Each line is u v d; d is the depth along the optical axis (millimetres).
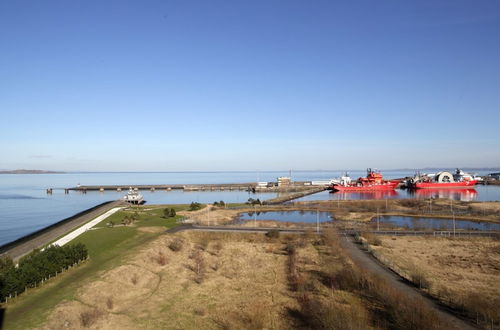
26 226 107500
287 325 35938
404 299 37906
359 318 35312
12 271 40250
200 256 60594
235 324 35875
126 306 39281
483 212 110938
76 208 152625
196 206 118000
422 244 69188
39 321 32312
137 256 55062
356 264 53781
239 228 84000
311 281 48469
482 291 43250
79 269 50000
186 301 41688
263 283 48750
